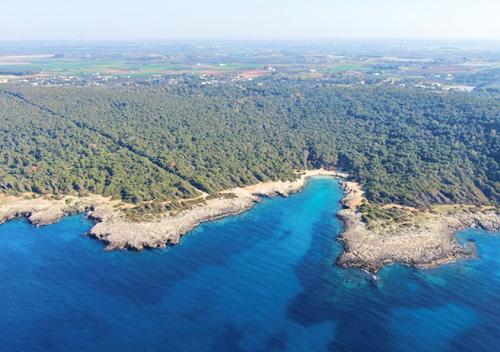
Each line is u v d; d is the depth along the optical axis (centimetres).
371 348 9519
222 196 16525
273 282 11688
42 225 14412
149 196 15975
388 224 14512
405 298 11181
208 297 10981
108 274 11819
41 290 11025
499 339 9881
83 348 9225
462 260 12925
